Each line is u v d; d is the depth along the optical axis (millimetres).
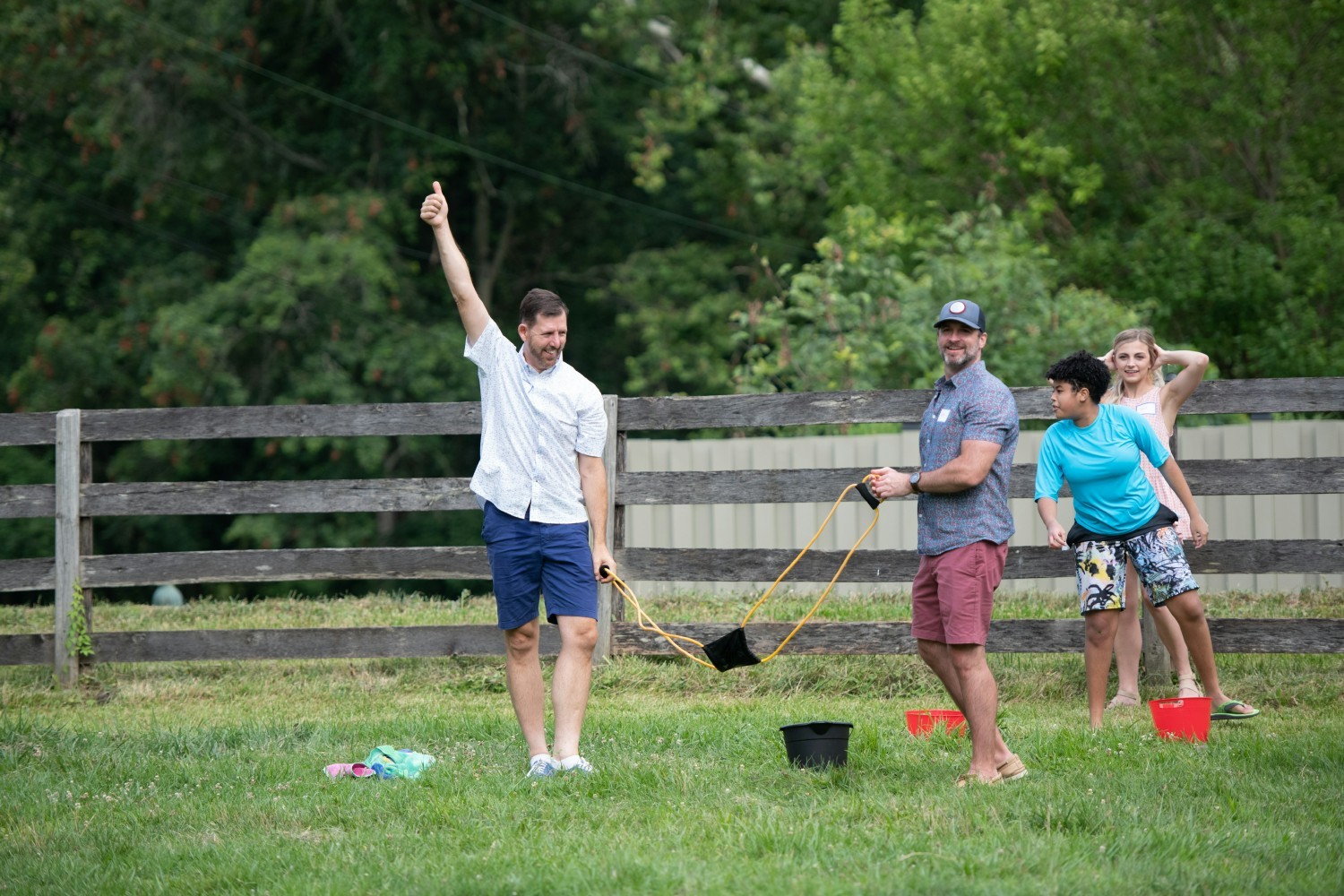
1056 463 17062
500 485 14586
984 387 13422
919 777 14000
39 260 60594
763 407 20547
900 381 33719
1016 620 19672
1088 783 13508
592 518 14797
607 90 62812
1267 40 44188
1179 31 46094
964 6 49719
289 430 21109
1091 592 16844
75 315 59781
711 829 12195
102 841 12625
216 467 57844
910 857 11180
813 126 53406
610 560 14805
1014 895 10234
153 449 55656
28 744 16438
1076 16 46625
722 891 10500
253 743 16703
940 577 13523
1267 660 20266
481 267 61062
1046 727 16812
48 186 59250
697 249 62688
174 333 51531
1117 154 48344
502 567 14633
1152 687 19266
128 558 21078
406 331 54875
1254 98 45156
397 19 55969
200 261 58094
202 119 57625
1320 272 42406
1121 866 10914
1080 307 34250
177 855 12102
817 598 24203
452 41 57969
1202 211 46719
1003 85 48375
